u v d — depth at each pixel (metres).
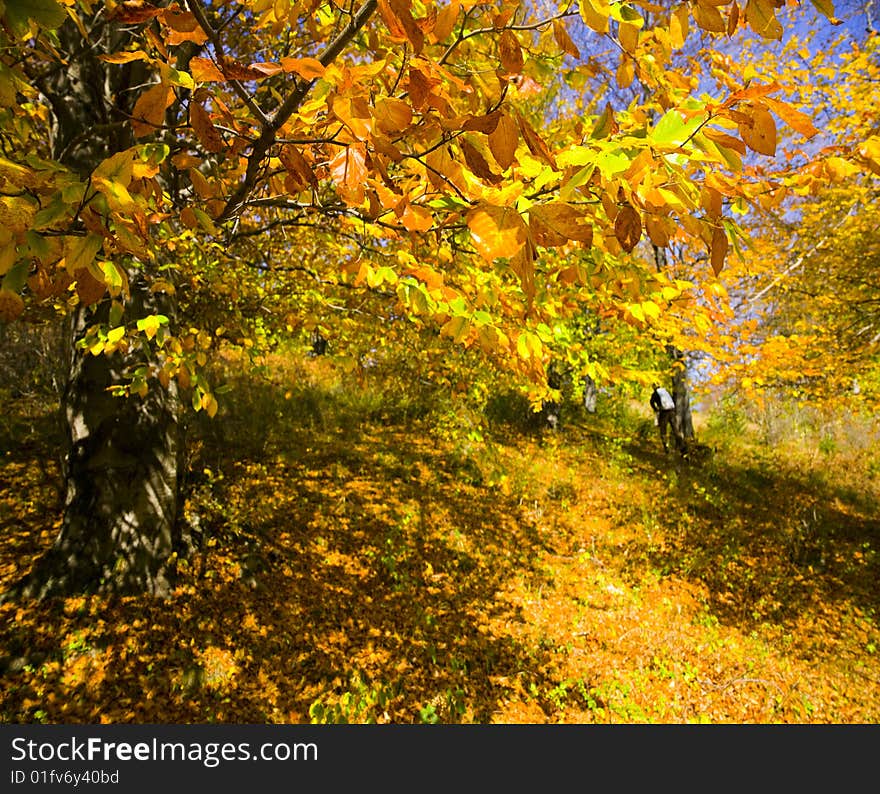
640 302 1.89
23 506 5.83
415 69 0.87
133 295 4.28
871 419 11.62
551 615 6.06
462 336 1.56
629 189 0.86
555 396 3.26
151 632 4.32
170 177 3.95
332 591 5.60
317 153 1.45
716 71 1.52
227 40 3.24
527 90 1.22
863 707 5.01
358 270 1.66
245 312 5.05
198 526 5.59
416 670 4.76
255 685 4.18
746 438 14.93
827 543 8.35
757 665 5.51
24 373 9.21
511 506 8.84
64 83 3.63
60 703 3.66
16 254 0.83
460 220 1.48
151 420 4.82
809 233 6.52
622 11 0.90
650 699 4.88
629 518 8.98
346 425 10.70
